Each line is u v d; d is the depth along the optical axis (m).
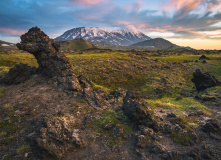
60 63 20.80
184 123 12.95
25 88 18.16
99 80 50.81
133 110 12.33
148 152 9.17
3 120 11.70
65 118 12.04
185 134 11.03
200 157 8.87
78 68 60.12
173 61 99.31
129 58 98.25
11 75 20.64
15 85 19.69
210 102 20.22
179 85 44.94
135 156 8.87
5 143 9.42
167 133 11.34
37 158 8.27
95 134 10.81
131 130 11.53
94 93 17.75
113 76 55.66
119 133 10.75
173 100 24.92
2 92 17.06
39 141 8.35
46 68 21.58
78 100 16.48
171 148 9.66
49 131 9.08
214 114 15.81
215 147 9.85
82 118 12.92
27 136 9.75
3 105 13.89
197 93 30.70
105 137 10.55
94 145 9.73
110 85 48.53
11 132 10.50
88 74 54.47
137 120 12.22
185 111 17.38
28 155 8.48
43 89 17.97
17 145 9.29
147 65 77.81
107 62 76.38
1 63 66.88
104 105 16.17
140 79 54.09
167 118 14.38
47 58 21.69
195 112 16.00
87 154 8.91
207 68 69.12
